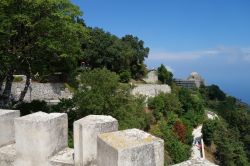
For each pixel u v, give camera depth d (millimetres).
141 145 5012
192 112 67562
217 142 59500
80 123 6098
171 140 40781
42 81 43719
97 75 24750
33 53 24594
